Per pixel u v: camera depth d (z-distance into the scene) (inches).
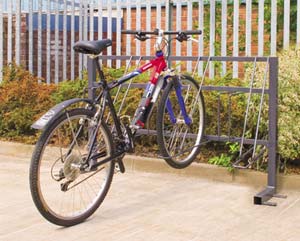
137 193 256.4
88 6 354.0
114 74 308.7
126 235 216.8
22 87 330.6
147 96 245.0
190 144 267.6
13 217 230.8
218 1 329.4
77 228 222.2
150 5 338.0
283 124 262.8
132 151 238.7
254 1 327.6
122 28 351.6
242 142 259.0
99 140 227.6
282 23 318.0
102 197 231.6
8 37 368.2
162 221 228.2
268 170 254.4
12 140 322.0
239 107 278.1
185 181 272.5
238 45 321.1
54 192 238.1
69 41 358.9
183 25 341.4
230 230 220.8
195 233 218.7
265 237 215.6
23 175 280.5
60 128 220.7
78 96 319.0
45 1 366.0
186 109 264.7
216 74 324.5
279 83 266.4
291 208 240.2
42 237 215.2
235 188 263.3
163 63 248.2
